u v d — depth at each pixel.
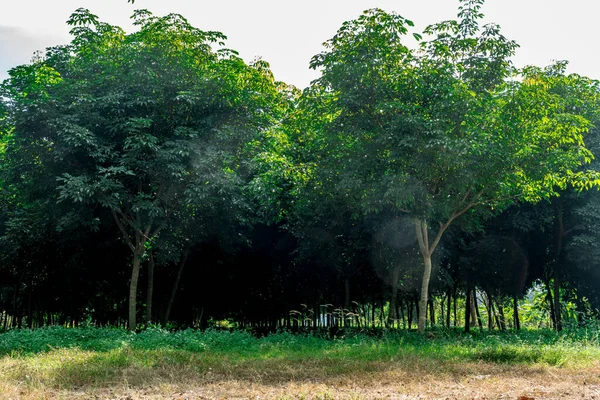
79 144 14.73
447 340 15.62
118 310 27.48
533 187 15.62
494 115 14.52
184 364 10.36
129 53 16.38
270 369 9.86
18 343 13.59
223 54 17.47
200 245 23.12
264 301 27.36
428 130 13.77
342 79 15.01
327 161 16.14
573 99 17.05
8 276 25.36
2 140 17.62
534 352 11.43
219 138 16.53
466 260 20.59
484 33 15.48
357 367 9.98
